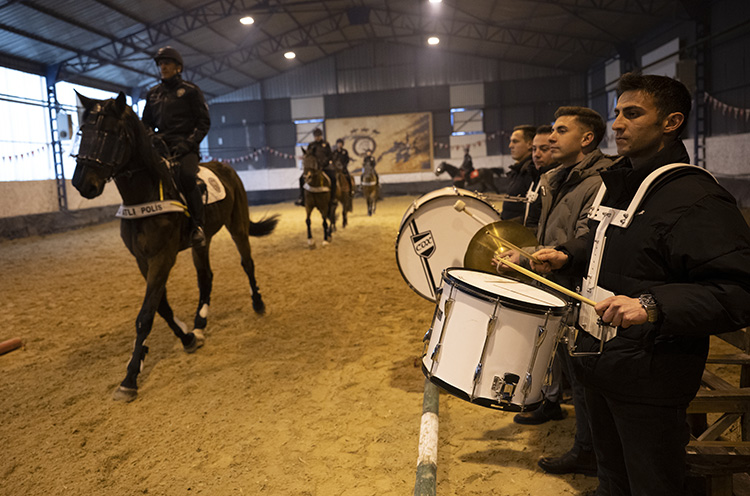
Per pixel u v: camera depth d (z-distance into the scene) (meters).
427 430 2.46
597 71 23.11
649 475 1.54
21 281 7.90
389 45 25.19
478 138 25.34
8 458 2.89
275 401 3.49
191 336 4.44
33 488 2.60
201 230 4.29
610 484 1.86
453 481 2.50
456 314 1.85
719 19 13.86
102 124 3.51
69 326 5.43
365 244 10.53
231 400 3.53
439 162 25.62
